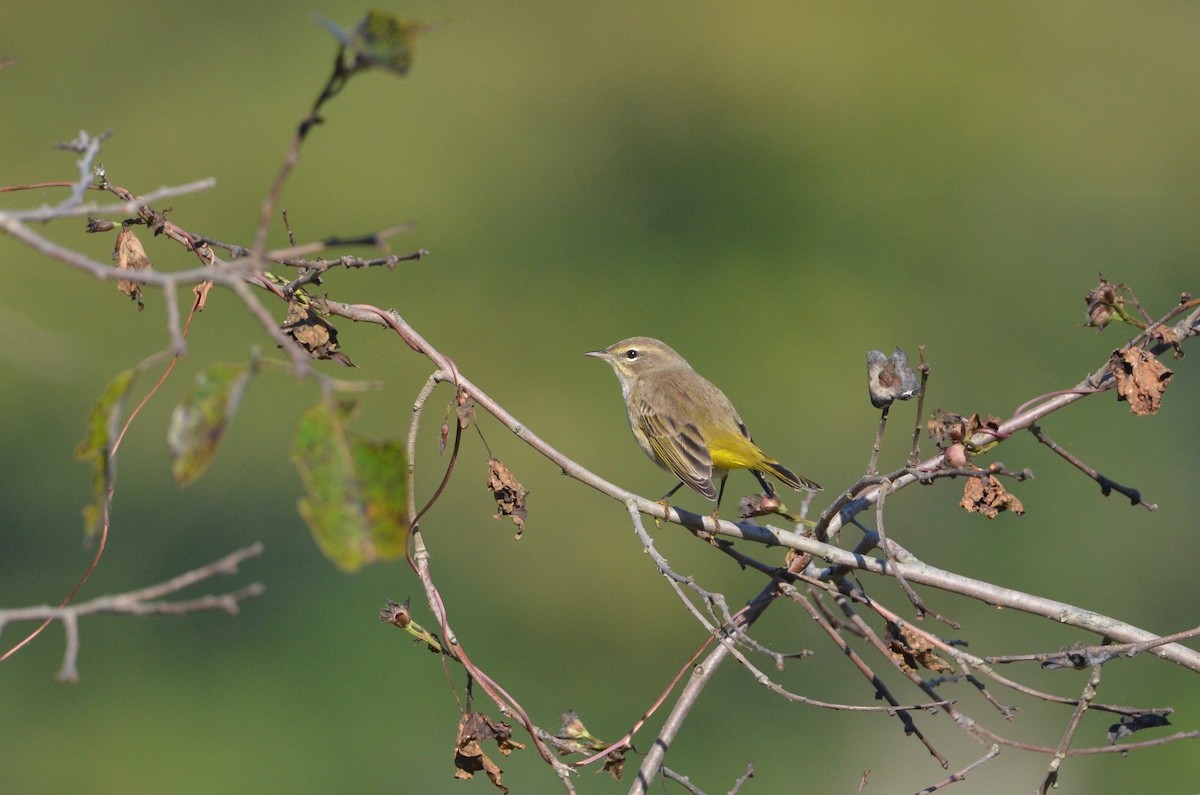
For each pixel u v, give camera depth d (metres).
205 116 21.17
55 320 17.19
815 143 22.23
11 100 20.72
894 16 24.12
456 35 22.84
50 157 20.17
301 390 17.06
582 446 17.92
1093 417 16.41
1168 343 5.40
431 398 18.30
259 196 20.38
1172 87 23.44
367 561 3.16
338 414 3.19
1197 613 14.84
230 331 17.39
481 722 5.18
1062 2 24.48
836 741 13.03
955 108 22.81
